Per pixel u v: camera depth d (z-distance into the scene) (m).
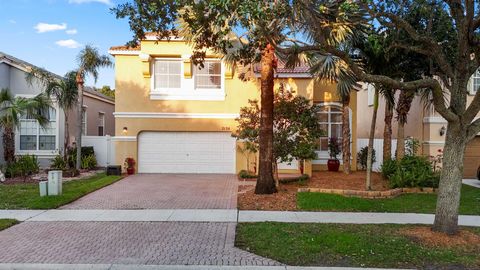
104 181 15.62
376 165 20.56
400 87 8.08
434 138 18.78
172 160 18.98
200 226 9.14
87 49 18.53
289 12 7.96
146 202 11.91
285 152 13.34
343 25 10.13
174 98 18.67
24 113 17.42
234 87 18.69
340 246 7.42
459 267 6.60
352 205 11.23
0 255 7.09
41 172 18.77
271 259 6.89
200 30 8.33
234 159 18.91
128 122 18.69
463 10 8.30
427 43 8.43
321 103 20.41
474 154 18.88
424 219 9.83
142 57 18.19
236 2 6.57
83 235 8.40
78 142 18.91
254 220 9.70
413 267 6.57
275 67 13.23
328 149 20.31
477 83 18.30
